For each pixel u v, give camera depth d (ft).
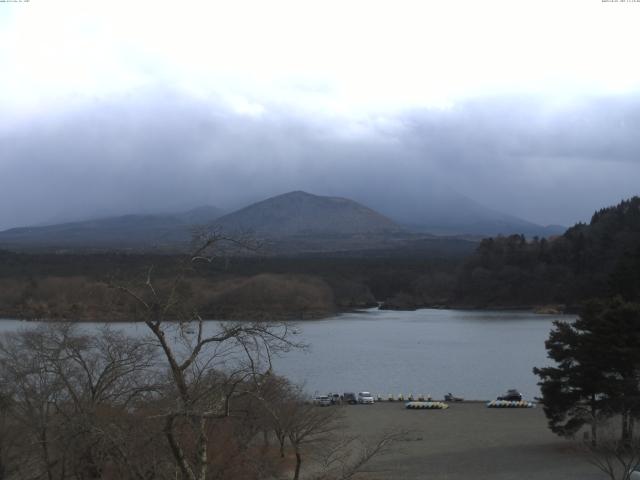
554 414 159.43
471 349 422.00
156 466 69.62
